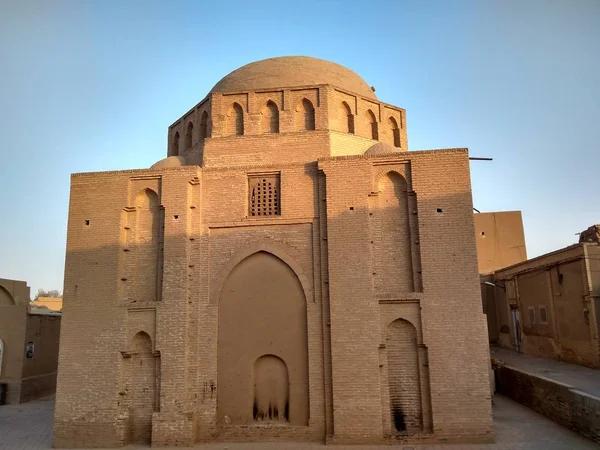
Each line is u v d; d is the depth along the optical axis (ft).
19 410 58.29
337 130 47.44
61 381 40.88
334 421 37.22
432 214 39.42
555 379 47.50
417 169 40.34
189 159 50.03
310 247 41.14
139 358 41.09
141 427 39.88
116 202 43.65
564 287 60.70
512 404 50.14
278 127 47.21
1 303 74.54
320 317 39.75
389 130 52.11
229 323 40.96
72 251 43.24
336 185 41.01
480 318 37.42
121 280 42.52
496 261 92.07
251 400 39.68
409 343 38.42
